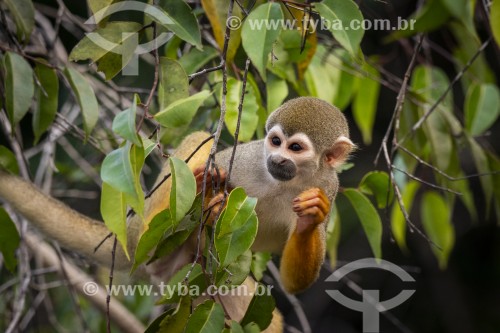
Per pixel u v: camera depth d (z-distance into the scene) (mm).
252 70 7582
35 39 8797
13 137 6895
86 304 9391
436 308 14852
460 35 8828
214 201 5254
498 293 15148
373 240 7059
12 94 6152
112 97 8766
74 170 9414
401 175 8500
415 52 6832
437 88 9047
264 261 7316
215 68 5449
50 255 8719
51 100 6621
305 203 6367
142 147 4711
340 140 6938
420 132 8273
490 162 8305
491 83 9227
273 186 7008
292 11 6621
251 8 6031
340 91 8656
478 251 15352
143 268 7555
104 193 4785
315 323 13422
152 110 8398
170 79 5836
